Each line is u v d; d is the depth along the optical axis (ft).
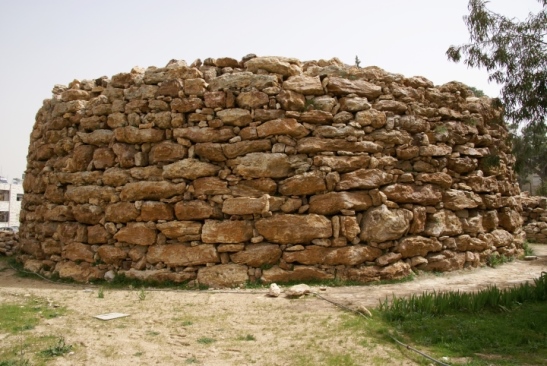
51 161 40.81
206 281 31.94
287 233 32.24
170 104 35.06
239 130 33.96
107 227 35.22
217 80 34.83
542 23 36.27
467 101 40.93
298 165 33.14
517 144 45.52
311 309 25.13
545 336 19.56
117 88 37.27
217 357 18.29
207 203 33.40
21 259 41.96
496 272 36.47
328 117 33.83
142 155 35.40
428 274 34.47
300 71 35.53
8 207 146.00
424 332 20.31
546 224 61.00
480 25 37.17
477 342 18.97
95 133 37.32
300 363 17.47
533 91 36.24
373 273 32.32
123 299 28.12
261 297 28.37
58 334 20.77
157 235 33.88
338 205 32.68
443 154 36.81
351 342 19.48
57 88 43.37
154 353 18.70
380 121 34.71
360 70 35.73
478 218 38.81
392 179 34.55
